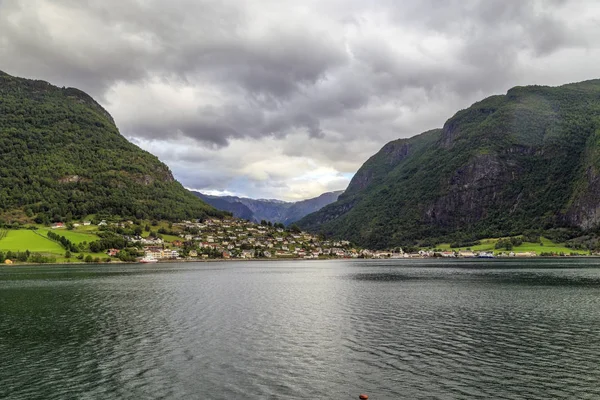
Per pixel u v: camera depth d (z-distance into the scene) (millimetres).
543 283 132250
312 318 75438
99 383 42875
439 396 38625
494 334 61219
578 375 43469
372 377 43594
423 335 61156
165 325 69812
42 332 65188
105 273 191375
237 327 67875
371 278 164500
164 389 41031
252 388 41000
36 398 39375
